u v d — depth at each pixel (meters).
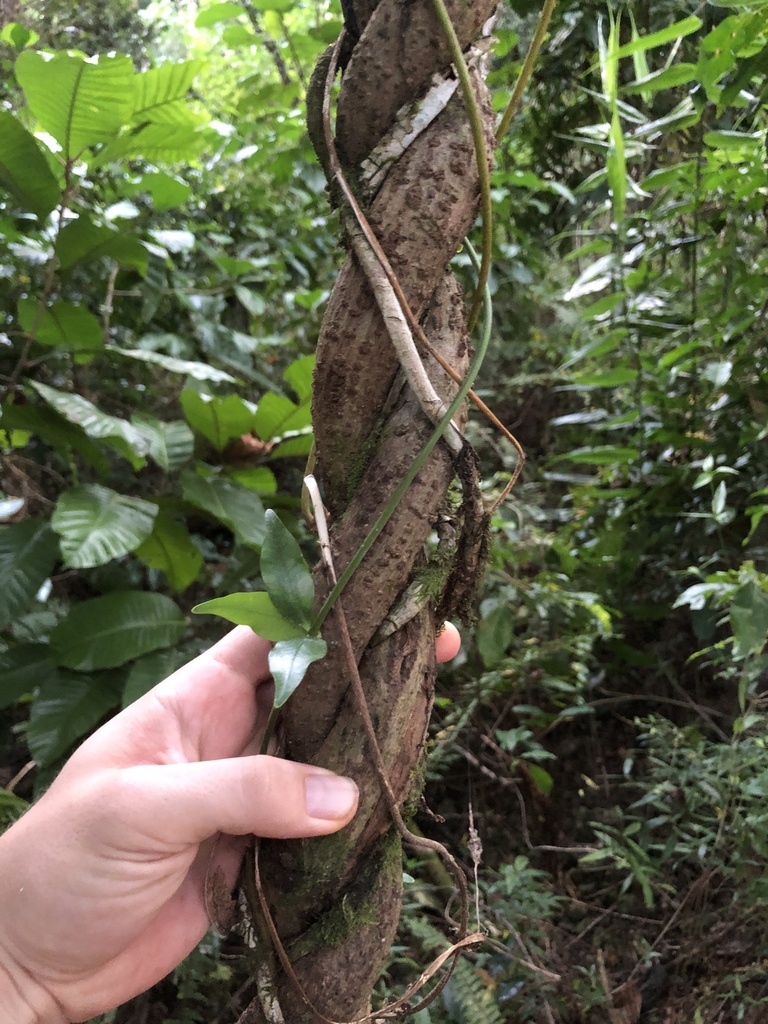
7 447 0.66
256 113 0.84
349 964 0.24
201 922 0.32
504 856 0.54
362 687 0.24
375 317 0.22
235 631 0.33
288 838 0.25
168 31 1.02
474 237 0.66
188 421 0.63
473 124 0.21
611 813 0.53
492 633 0.53
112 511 0.49
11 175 0.50
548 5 0.22
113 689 0.49
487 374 0.85
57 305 0.54
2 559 0.49
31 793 0.55
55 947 0.27
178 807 0.24
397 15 0.21
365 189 0.22
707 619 0.52
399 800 0.25
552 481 0.80
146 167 0.81
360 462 0.24
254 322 0.89
